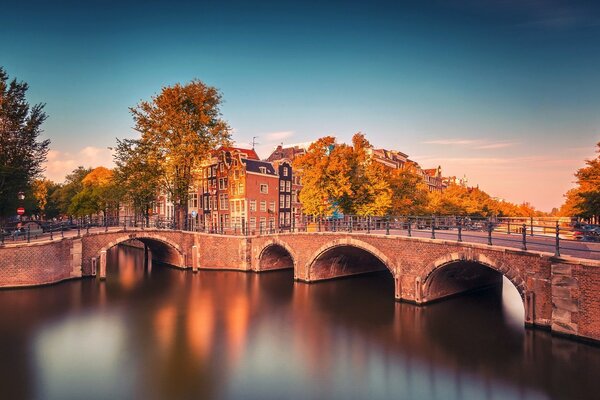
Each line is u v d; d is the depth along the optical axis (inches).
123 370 621.6
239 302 1015.0
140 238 1368.1
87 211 2297.0
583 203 1165.1
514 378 581.6
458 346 706.8
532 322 692.1
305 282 1211.2
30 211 2518.5
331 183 1298.0
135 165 1462.8
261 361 657.6
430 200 1940.2
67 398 534.6
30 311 917.2
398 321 844.6
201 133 1524.4
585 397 523.5
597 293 612.1
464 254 805.9
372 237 1003.3
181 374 609.3
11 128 1253.7
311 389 562.9
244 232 1464.1
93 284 1200.8
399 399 532.1
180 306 979.3
